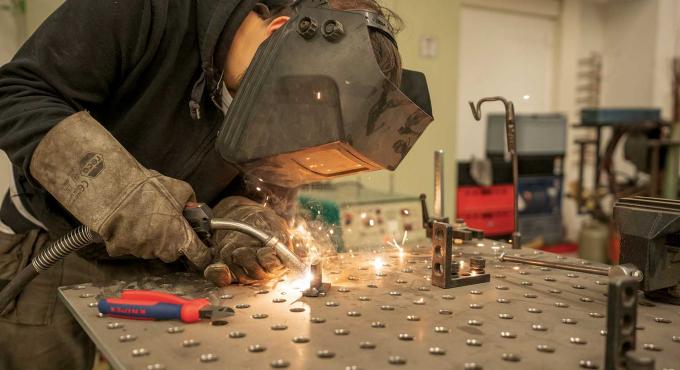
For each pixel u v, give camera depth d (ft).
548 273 3.40
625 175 12.44
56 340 3.62
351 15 2.58
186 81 3.42
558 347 2.15
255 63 2.73
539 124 11.65
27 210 3.58
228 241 3.21
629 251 2.80
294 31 2.64
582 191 11.57
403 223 7.17
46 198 3.32
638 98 13.52
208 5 3.29
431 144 9.12
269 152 2.64
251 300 2.76
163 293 2.56
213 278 2.91
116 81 3.26
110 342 2.16
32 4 6.44
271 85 2.62
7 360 3.56
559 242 12.46
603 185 11.50
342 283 3.11
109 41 3.02
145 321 2.42
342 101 2.48
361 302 2.73
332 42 2.56
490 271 3.41
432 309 2.62
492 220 11.36
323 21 2.60
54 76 2.94
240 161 2.73
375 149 2.62
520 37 13.60
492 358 2.02
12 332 3.55
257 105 2.66
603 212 11.44
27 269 3.03
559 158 12.35
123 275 3.65
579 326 2.41
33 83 2.92
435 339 2.21
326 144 2.51
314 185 6.72
